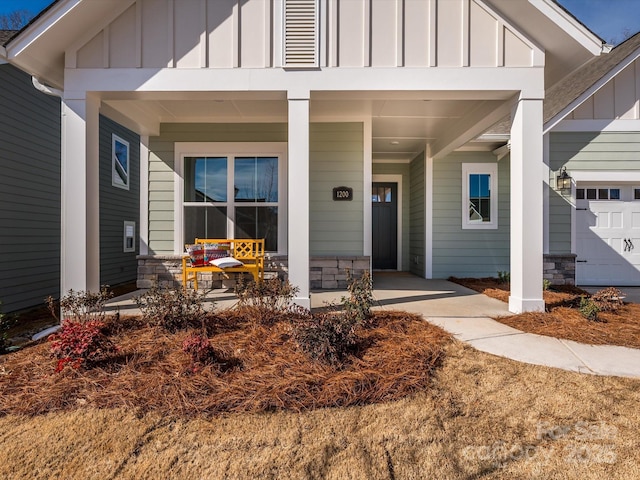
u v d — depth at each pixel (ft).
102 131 25.85
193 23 13.43
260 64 13.46
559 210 22.13
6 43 12.11
